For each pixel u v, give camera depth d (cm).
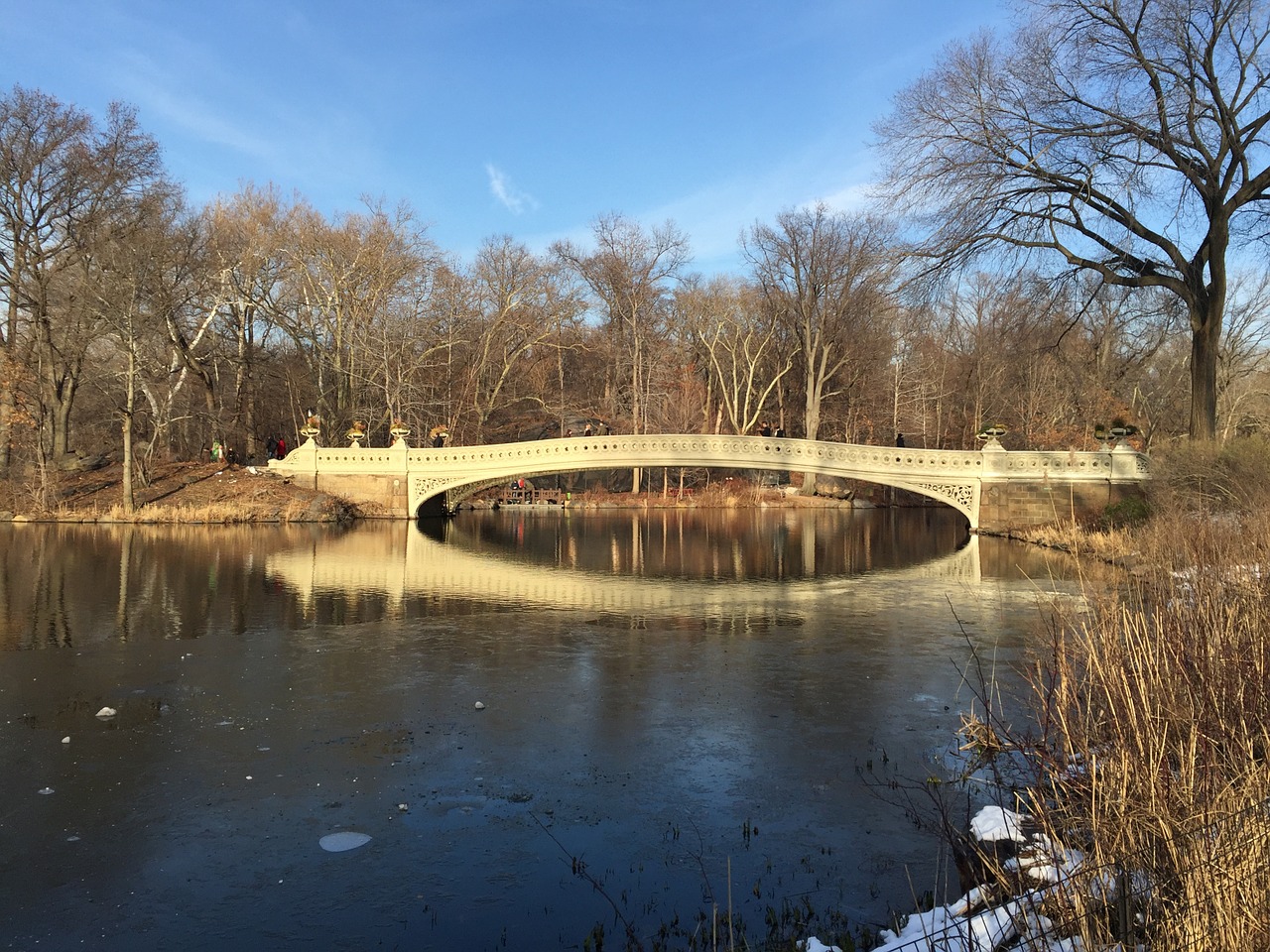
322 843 623
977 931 441
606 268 5081
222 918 527
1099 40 2164
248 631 1332
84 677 1045
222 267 3869
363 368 4656
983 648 1239
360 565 2144
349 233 4347
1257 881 355
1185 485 1959
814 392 4922
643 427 5188
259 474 3634
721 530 3556
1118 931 386
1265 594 618
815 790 718
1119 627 640
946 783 726
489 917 528
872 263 3027
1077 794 534
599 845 624
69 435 4106
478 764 777
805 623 1440
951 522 4131
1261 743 473
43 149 3198
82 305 3344
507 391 5494
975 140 2367
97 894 552
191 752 796
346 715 910
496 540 2911
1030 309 2536
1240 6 1986
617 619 1473
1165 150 2125
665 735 856
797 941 491
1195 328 2298
